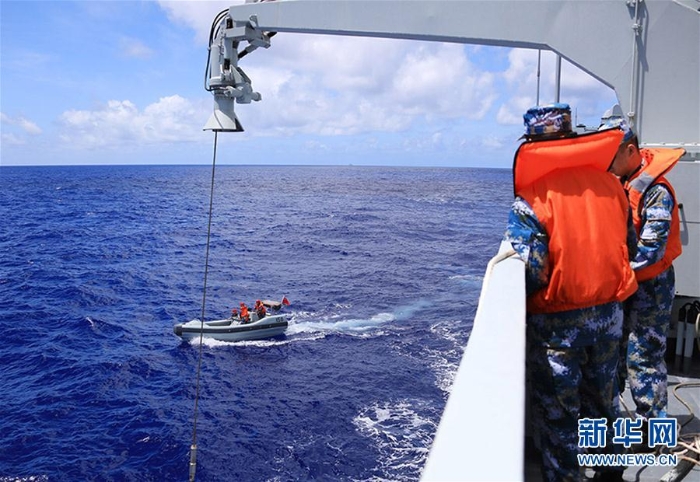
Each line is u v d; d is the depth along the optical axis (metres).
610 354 2.42
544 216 2.24
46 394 24.95
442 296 43.12
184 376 27.28
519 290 1.91
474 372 1.28
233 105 5.65
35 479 17.70
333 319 37.12
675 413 3.79
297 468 18.06
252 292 46.12
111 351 31.28
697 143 4.26
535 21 4.54
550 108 2.30
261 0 5.45
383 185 196.12
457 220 95.25
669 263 3.26
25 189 160.12
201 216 100.12
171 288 47.91
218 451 19.23
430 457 0.95
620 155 3.11
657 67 4.29
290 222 91.88
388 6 5.00
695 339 4.64
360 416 21.91
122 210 108.00
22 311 39.47
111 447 19.77
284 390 25.03
